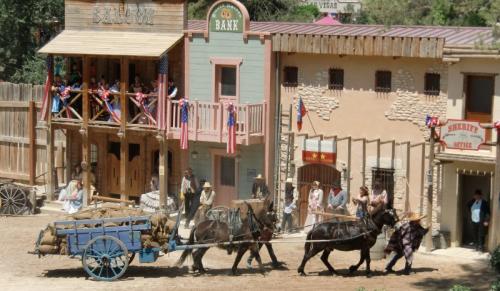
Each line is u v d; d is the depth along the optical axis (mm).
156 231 57094
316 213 63156
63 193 80375
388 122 69500
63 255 61750
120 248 56594
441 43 65812
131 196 80875
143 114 76750
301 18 109250
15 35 99500
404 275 58625
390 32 71438
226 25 74562
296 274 58844
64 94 79375
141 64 80062
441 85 67000
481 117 65875
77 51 77250
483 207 64688
